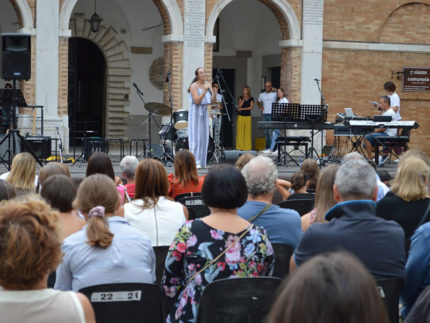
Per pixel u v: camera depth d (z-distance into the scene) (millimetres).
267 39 20844
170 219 4566
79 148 19375
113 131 20188
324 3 18266
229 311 3020
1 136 12898
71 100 20047
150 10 20000
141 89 20391
